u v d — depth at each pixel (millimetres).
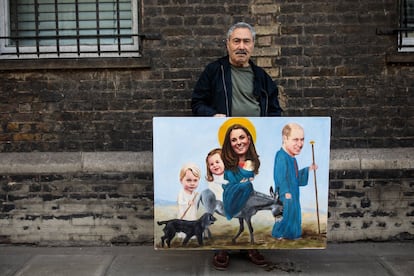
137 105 4230
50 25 4379
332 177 4199
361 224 4230
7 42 4340
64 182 4199
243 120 3434
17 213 4223
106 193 4207
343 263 3832
